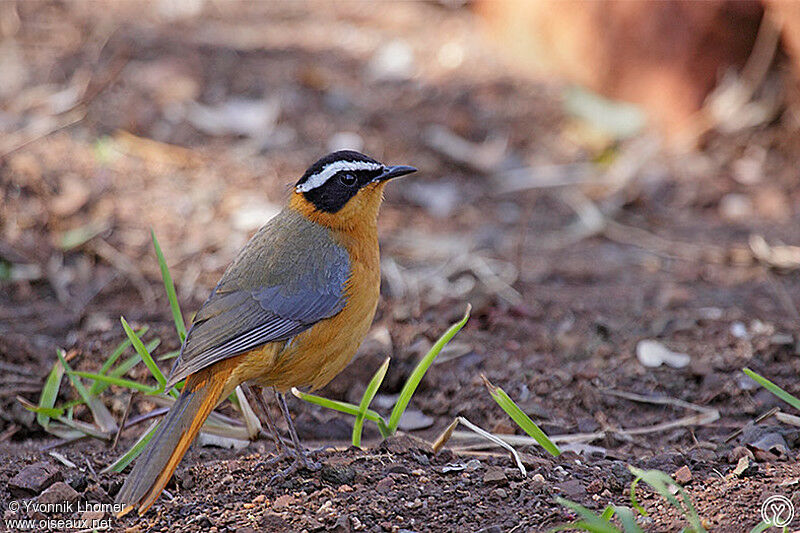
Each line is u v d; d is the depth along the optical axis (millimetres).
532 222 15273
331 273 8344
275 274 8242
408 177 16375
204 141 16484
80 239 13422
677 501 6980
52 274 12891
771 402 9977
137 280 12820
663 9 17156
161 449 7297
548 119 18000
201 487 8109
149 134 16406
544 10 19359
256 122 17062
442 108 18156
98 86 17172
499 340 11562
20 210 13766
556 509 7375
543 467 8203
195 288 12688
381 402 10422
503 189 16219
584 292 12891
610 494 7637
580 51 18703
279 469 8289
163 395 9297
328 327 8297
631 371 10703
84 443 9391
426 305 12383
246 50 19656
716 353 10961
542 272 13547
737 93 16844
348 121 17500
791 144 16391
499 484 7812
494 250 14273
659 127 17484
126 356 10812
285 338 8133
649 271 13609
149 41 19453
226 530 7285
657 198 15781
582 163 16859
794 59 15938
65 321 11703
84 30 19781
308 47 20141
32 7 20828
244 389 9602
